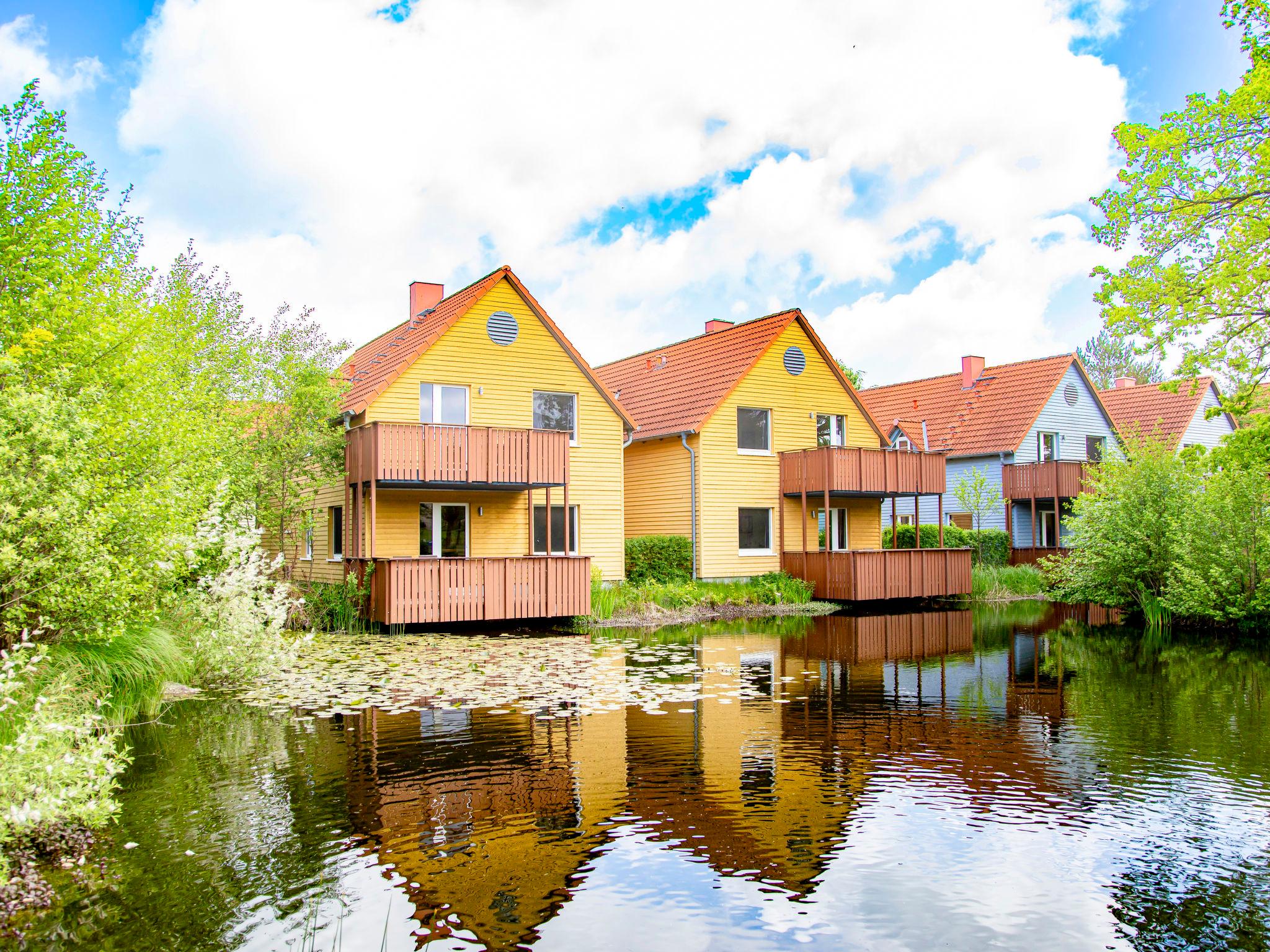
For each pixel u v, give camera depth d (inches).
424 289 984.9
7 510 294.7
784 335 1032.2
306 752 331.0
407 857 232.8
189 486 433.1
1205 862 231.0
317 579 878.4
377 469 700.7
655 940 189.8
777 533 1019.9
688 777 301.6
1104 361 2881.4
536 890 213.6
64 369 358.0
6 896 206.7
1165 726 378.0
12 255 429.4
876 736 360.2
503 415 833.5
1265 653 598.9
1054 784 295.6
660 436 994.7
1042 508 1322.6
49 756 235.1
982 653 593.6
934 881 220.4
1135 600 837.8
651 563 936.3
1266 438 616.1
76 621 332.8
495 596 721.0
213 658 455.2
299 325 781.3
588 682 477.4
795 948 187.0
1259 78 487.2
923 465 1016.2
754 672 510.6
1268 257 529.7
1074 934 193.3
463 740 349.4
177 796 280.5
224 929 193.0
